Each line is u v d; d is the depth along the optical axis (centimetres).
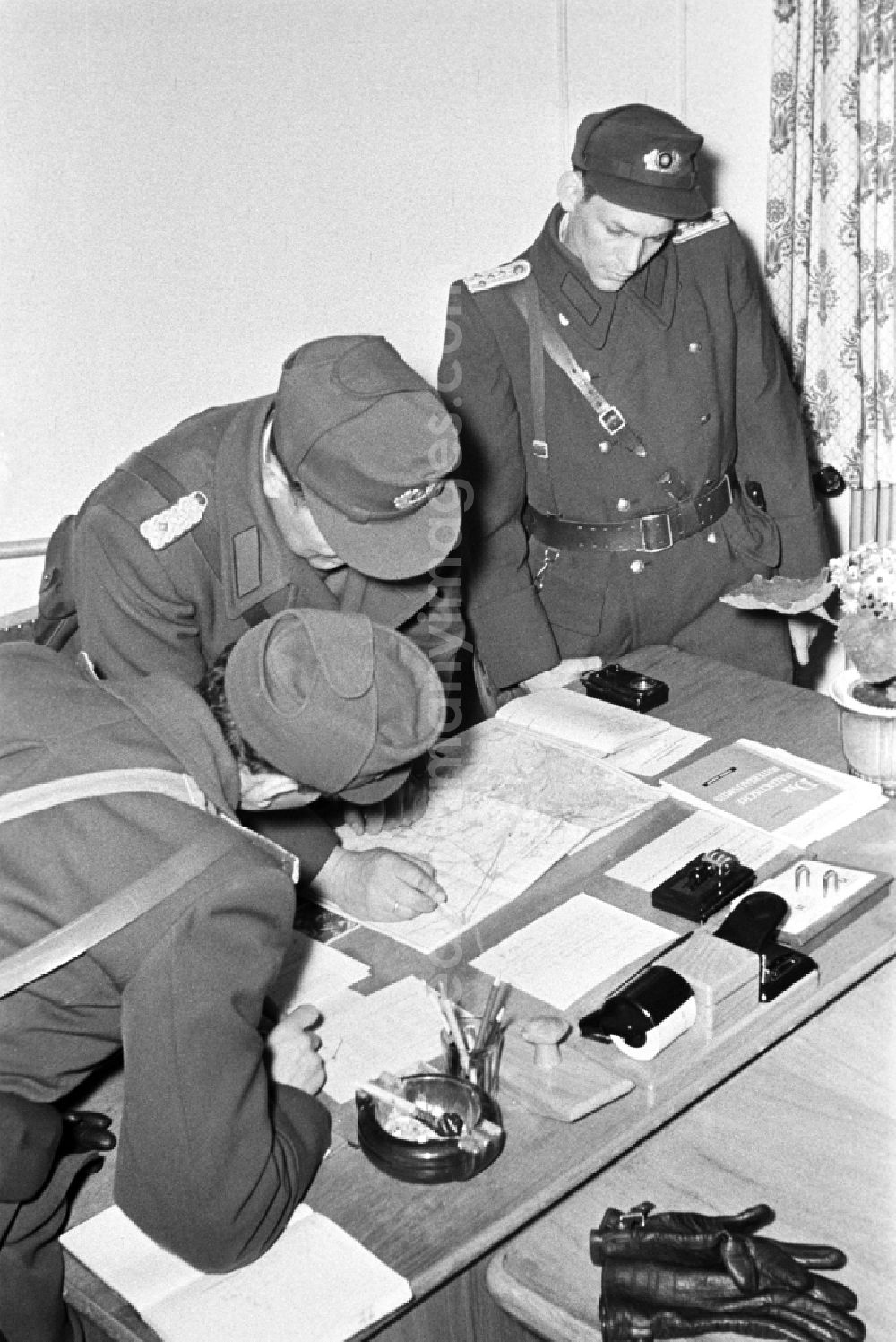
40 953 141
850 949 191
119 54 291
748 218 390
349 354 193
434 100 332
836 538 407
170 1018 140
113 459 315
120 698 154
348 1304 144
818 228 366
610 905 199
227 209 312
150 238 305
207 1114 141
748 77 374
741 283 289
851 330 370
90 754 148
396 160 332
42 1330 151
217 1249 145
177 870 142
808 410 382
